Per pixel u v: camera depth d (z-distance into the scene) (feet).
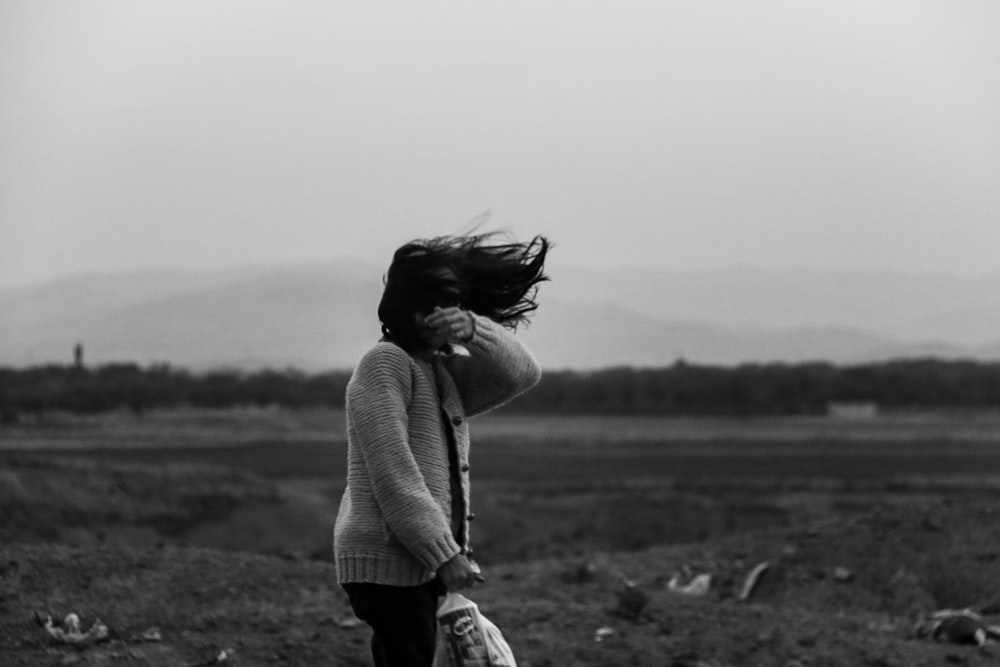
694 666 26.96
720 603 35.32
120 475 101.76
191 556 33.73
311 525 102.73
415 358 16.17
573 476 208.85
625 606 31.99
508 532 112.78
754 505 140.46
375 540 15.23
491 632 15.81
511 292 16.48
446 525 14.98
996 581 40.09
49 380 450.71
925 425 443.32
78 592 28.50
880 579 41.50
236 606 28.84
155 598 28.68
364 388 15.55
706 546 47.52
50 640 24.04
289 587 31.22
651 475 214.48
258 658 24.23
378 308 16.25
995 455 276.00
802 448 307.99
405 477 15.03
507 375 16.15
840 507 138.62
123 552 33.53
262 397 488.85
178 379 490.49
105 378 474.90
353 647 25.58
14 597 27.35
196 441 297.12
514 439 344.49
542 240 16.66
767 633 30.76
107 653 23.44
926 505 48.21
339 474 195.21
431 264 16.05
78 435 309.42
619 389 522.88
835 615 35.40
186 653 24.12
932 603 39.58
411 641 15.26
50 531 82.64
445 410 16.03
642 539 107.45
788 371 550.77
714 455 277.23
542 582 40.70
